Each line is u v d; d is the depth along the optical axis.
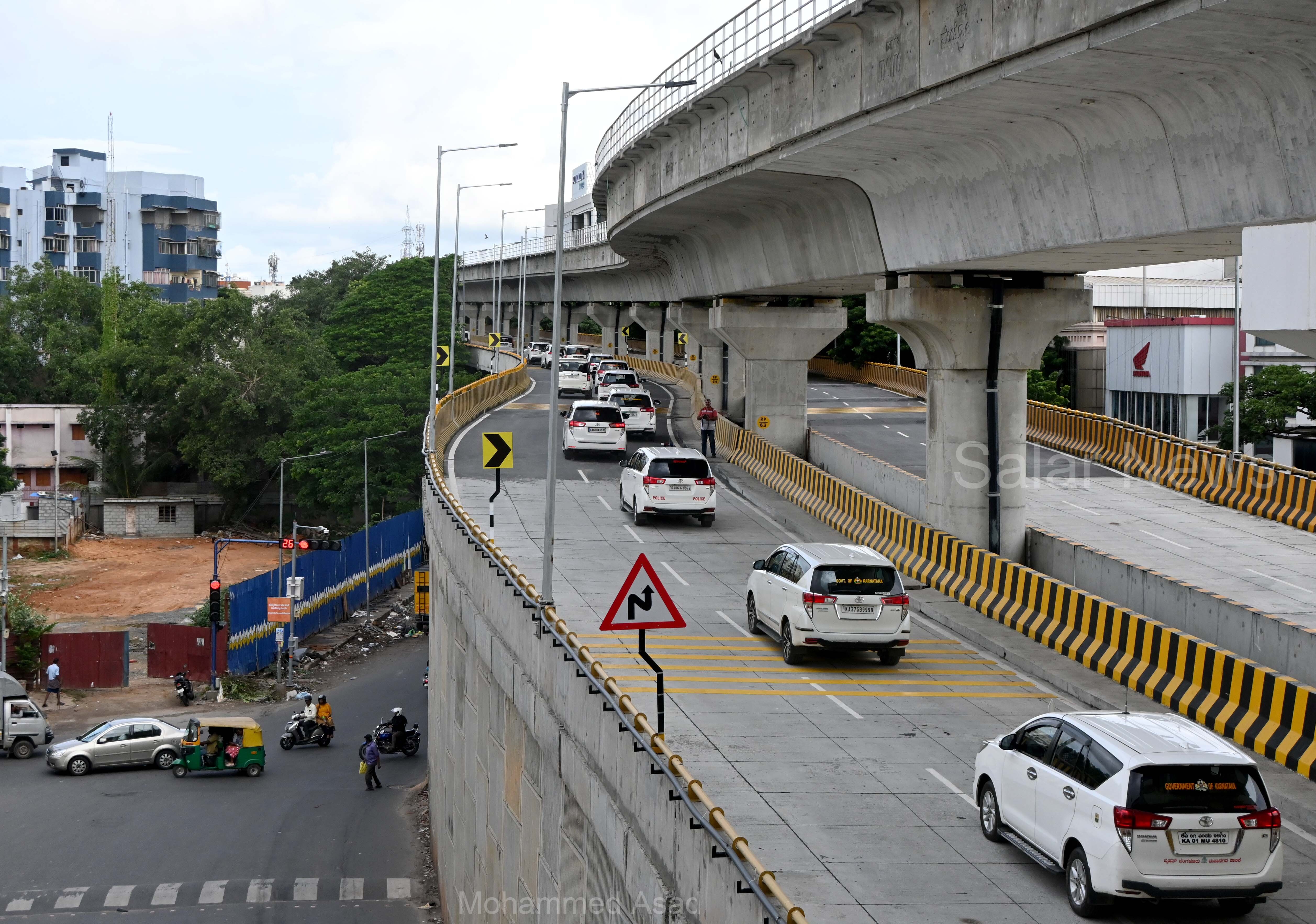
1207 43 15.36
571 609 24.66
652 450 36.00
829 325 47.66
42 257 132.62
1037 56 17.27
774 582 22.25
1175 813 10.95
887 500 37.50
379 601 66.88
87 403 95.00
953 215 25.38
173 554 78.19
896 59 21.17
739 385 60.50
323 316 139.38
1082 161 20.41
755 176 29.86
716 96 29.92
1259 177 16.66
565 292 104.94
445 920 26.52
